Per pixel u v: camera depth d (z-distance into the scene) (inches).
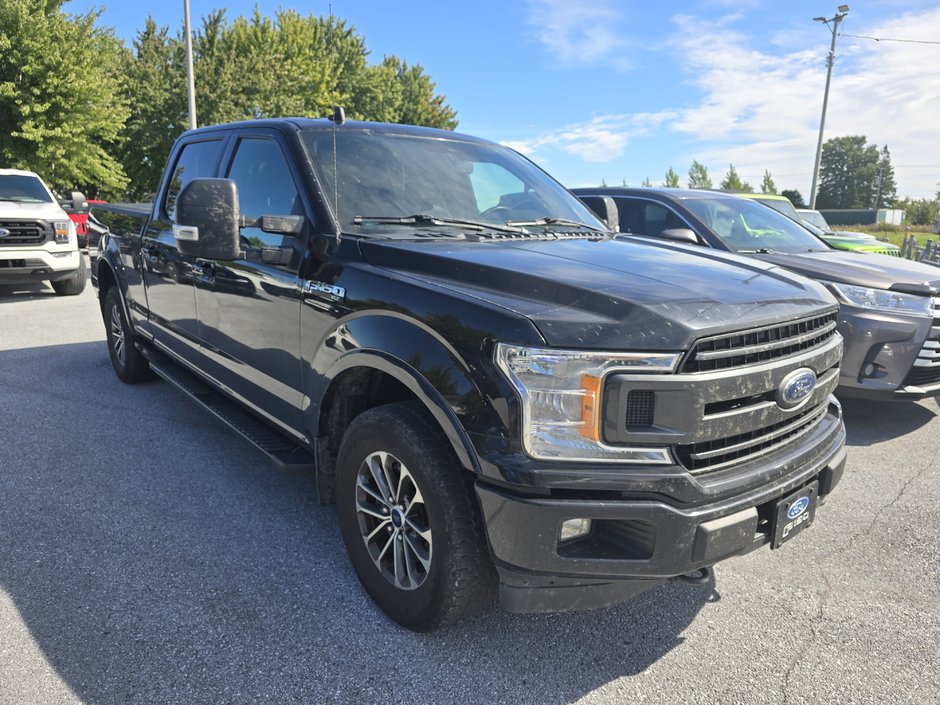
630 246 122.2
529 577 84.6
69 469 159.8
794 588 118.7
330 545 128.0
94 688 89.4
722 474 87.6
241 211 139.9
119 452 170.7
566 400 81.2
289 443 133.3
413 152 139.6
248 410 146.6
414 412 96.9
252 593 111.7
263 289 126.7
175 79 1181.7
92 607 107.0
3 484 151.0
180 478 156.2
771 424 92.4
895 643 104.0
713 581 120.6
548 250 110.8
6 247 387.2
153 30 1459.2
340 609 108.0
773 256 208.7
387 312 98.3
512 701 89.7
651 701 90.4
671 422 81.6
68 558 121.3
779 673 96.7
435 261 100.7
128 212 205.8
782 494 93.3
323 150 128.6
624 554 84.0
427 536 95.9
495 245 113.4
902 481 164.7
